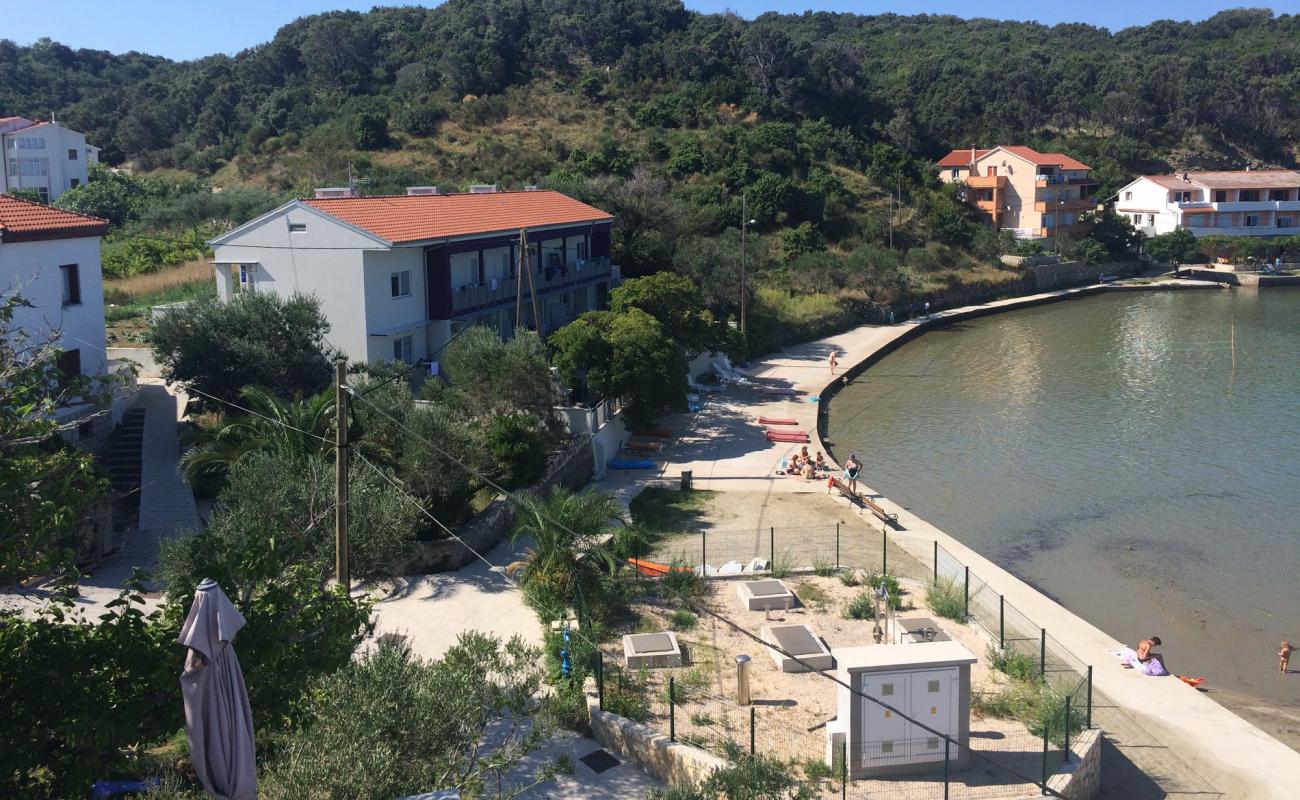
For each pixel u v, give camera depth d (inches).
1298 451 1807.3
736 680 871.7
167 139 4697.3
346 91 4827.8
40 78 5418.3
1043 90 6368.1
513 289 1993.1
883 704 689.0
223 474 1235.2
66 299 1270.9
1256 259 4409.5
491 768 658.8
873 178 4288.9
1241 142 6304.1
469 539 1151.0
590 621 936.9
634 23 5546.3
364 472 1024.9
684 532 1321.4
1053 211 4411.9
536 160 4023.1
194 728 434.0
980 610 1055.0
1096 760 766.5
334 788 507.8
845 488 1499.8
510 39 5167.3
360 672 601.6
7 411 540.4
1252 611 1152.8
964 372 2566.4
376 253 1652.3
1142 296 4008.4
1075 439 1904.5
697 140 4143.7
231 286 1700.3
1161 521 1449.3
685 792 619.8
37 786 482.3
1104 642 1027.3
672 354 1754.4
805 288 3216.0
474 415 1413.6
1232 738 845.8
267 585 576.7
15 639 490.3
